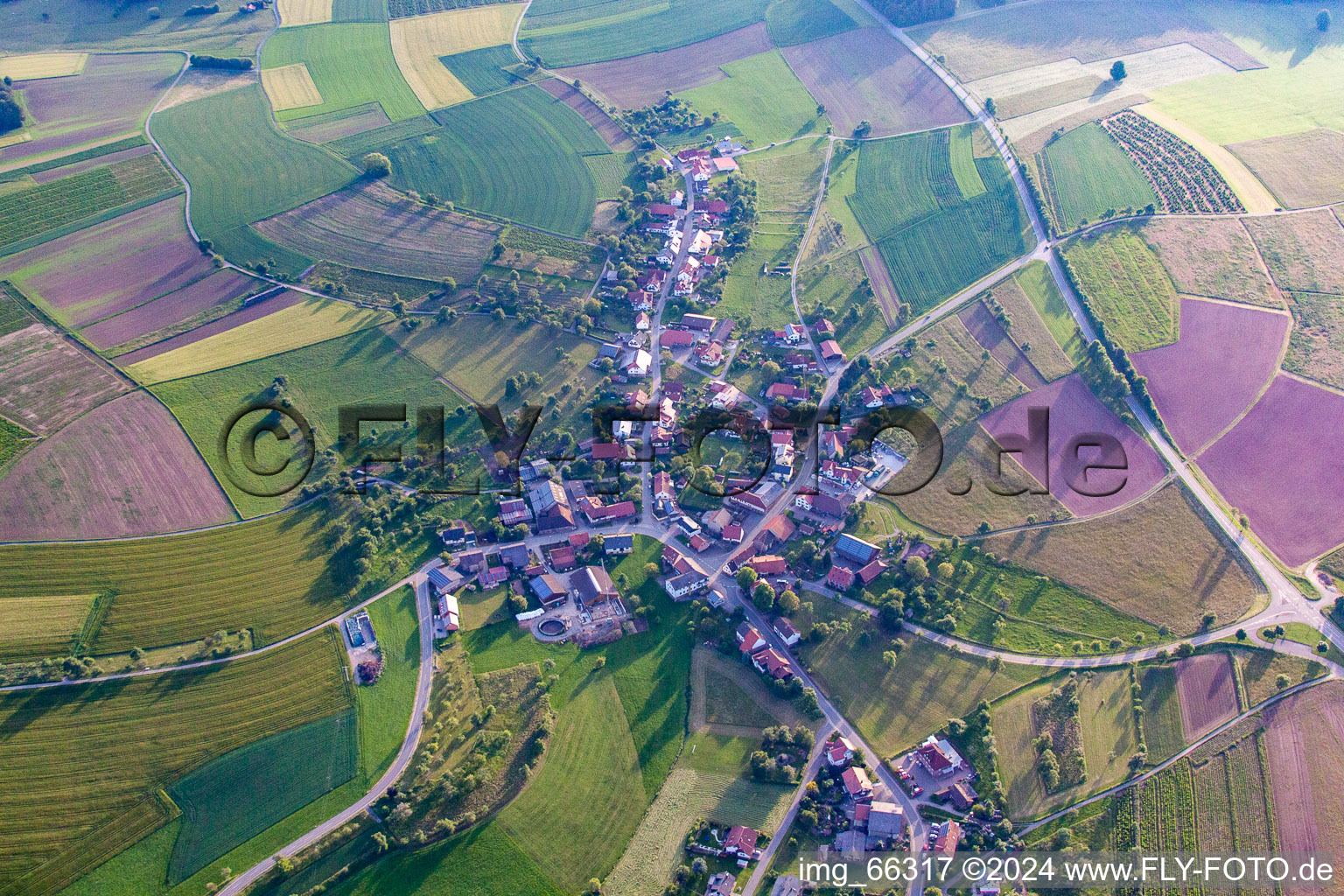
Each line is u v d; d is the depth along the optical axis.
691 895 136.38
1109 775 152.00
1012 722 160.50
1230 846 142.25
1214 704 163.00
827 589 185.00
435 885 137.38
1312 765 152.88
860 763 153.88
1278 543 194.38
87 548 185.50
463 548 191.38
